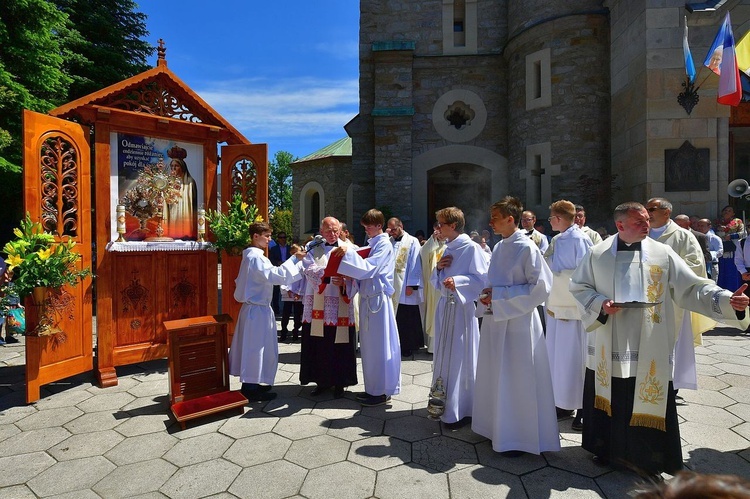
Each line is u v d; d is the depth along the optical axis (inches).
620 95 421.1
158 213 210.1
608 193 438.6
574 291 118.6
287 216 1264.8
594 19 450.3
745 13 358.6
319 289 168.7
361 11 549.6
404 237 239.9
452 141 542.9
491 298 126.0
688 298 107.3
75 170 184.7
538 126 480.7
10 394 175.9
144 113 198.5
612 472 114.3
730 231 307.1
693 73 339.9
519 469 116.8
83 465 120.8
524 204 497.4
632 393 110.2
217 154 231.1
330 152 855.1
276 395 174.4
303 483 110.6
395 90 529.3
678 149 365.4
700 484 26.1
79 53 475.8
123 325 197.9
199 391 164.9
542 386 124.1
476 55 536.1
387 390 164.6
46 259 163.6
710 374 190.7
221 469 117.6
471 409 145.9
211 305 225.3
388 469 117.1
